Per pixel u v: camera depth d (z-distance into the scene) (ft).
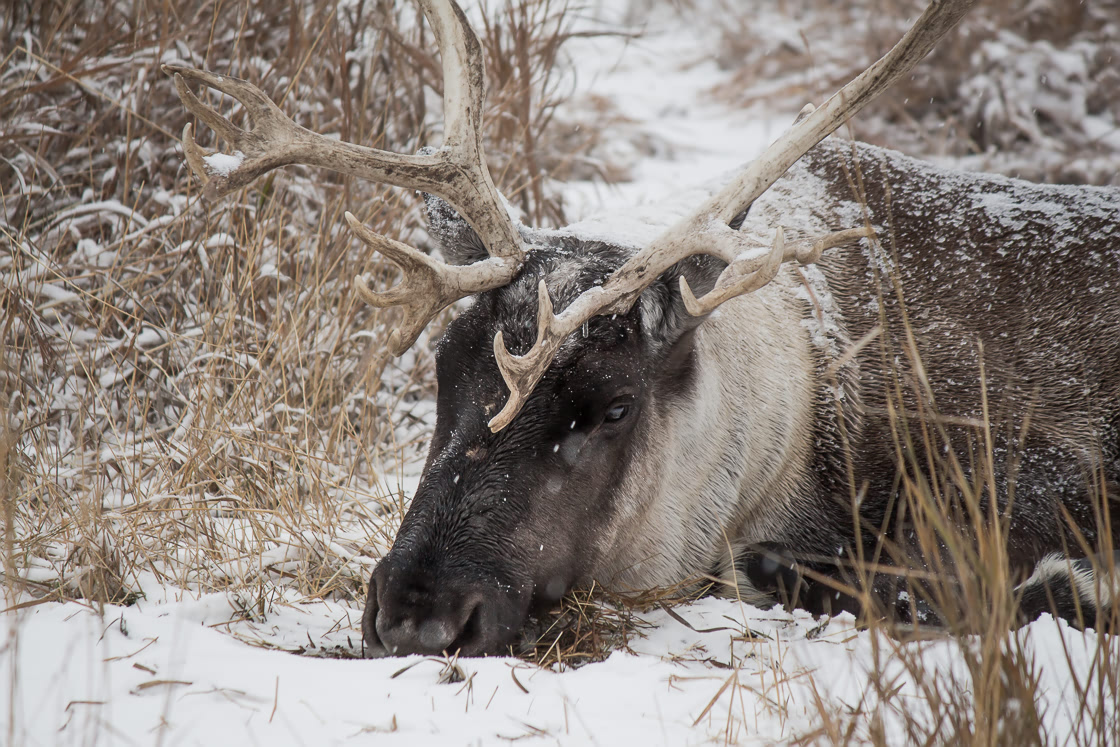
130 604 21.53
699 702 17.72
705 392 23.85
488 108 40.01
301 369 30.45
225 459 27.32
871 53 71.61
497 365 20.21
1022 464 26.61
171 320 31.48
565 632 21.31
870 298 27.68
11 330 29.04
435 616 19.08
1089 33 63.10
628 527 22.50
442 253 24.50
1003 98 58.13
